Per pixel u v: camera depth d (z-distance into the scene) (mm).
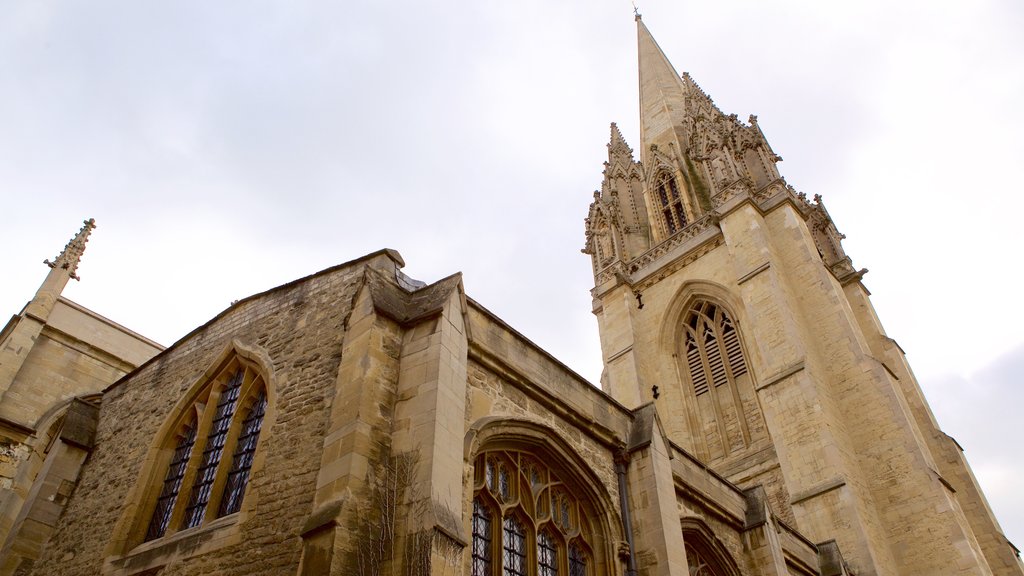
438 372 14383
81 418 21141
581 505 18578
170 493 17359
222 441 17219
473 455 15141
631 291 49406
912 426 35250
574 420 18906
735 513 23828
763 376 37250
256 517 14180
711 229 46125
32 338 29844
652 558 18000
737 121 51781
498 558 15352
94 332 32344
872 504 32062
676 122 60938
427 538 11891
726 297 43594
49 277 31969
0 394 28047
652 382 44625
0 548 18906
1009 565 34844
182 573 14570
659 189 57531
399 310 16109
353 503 12359
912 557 30281
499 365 17156
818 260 40375
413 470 13039
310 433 14727
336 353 15953
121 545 16516
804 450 33094
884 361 44688
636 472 19625
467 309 16484
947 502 30297
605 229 54219
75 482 19906
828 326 37844
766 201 44812
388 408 14281
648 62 70938
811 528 30969
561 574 17000
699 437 40906
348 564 11633
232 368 18641
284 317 18281
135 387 21328
